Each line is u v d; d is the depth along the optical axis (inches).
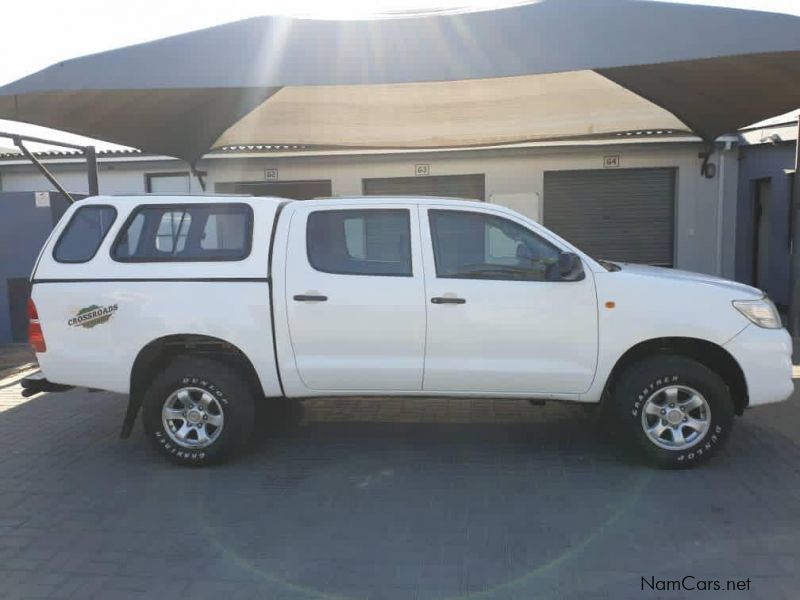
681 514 161.2
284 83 219.3
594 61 210.4
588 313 183.9
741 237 484.7
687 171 489.1
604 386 187.0
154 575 138.5
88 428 237.6
